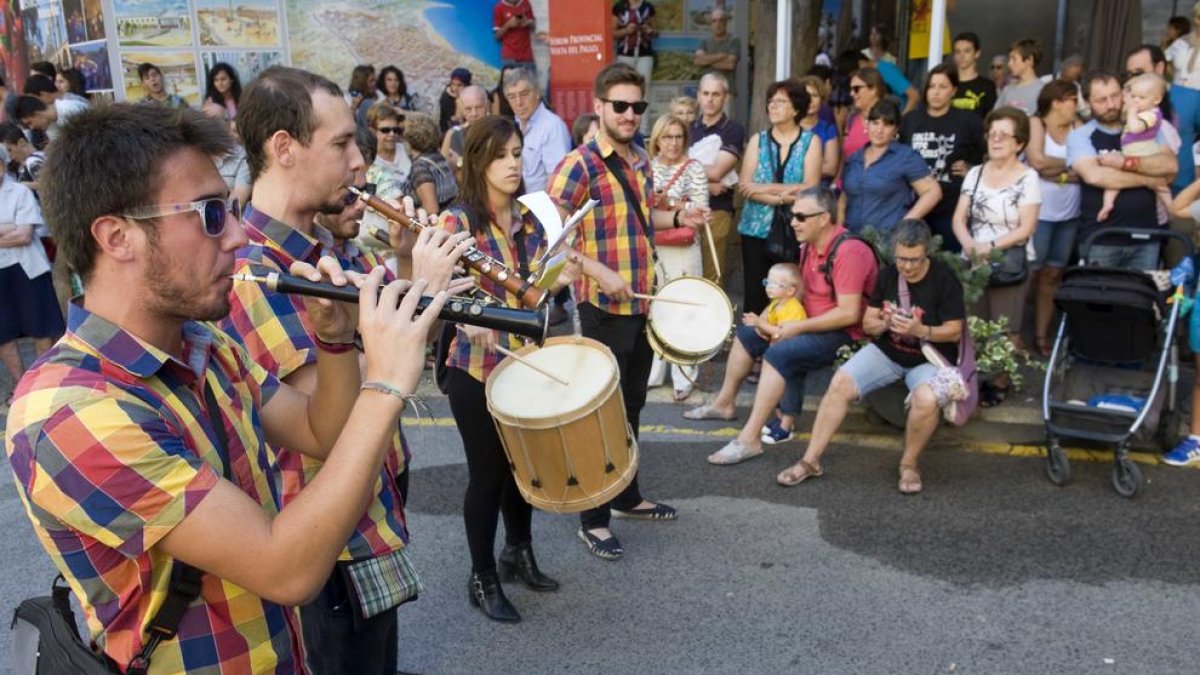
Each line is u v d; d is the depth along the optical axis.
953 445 5.04
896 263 4.44
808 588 3.73
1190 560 3.80
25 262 6.32
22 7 11.60
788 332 4.83
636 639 3.45
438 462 5.14
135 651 1.42
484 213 3.31
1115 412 4.37
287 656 1.59
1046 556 3.88
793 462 4.91
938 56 6.57
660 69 9.98
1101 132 5.78
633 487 4.28
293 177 2.18
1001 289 5.73
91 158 1.30
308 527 1.32
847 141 6.62
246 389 1.66
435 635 3.53
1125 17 9.37
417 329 1.42
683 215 4.78
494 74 10.05
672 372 5.94
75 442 1.27
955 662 3.24
